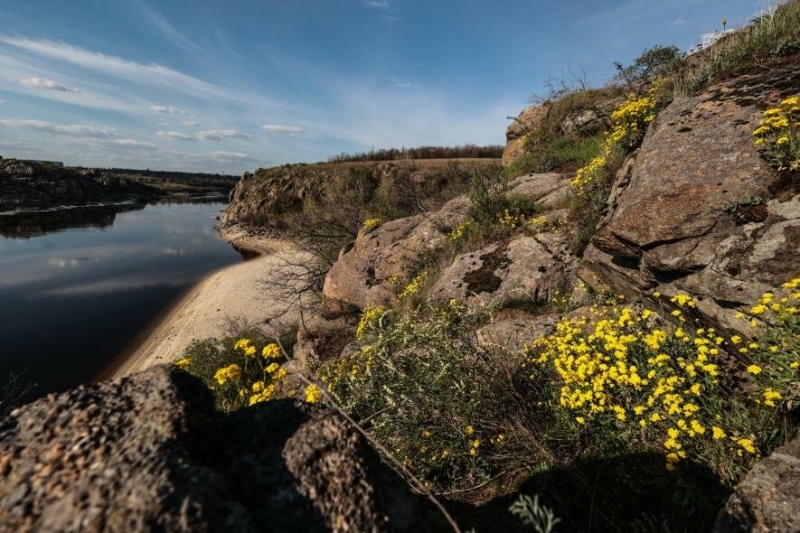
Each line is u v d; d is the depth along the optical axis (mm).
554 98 14336
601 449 3289
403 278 9766
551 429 3635
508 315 6199
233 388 4625
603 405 3436
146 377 1702
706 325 3898
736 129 4426
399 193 20859
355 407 4051
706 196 4055
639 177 4805
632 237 4445
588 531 2691
